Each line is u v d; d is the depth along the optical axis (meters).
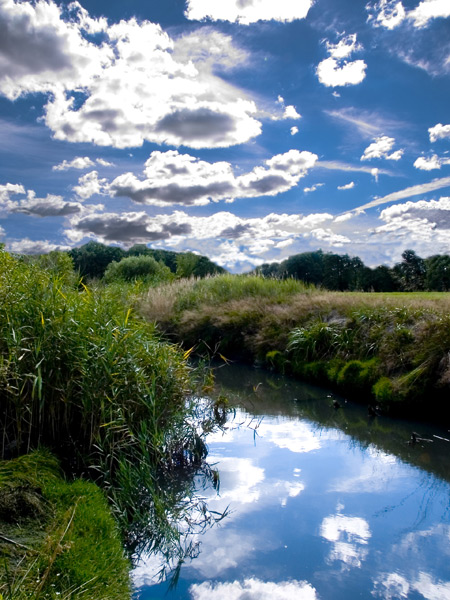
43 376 5.11
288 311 12.09
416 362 7.97
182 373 6.29
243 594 3.55
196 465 5.85
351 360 9.27
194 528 4.50
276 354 11.12
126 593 3.16
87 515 3.75
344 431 7.06
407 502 4.98
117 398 5.31
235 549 4.15
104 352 5.38
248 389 9.44
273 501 5.00
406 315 9.30
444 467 5.82
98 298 6.68
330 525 4.53
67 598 2.78
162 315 14.36
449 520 4.62
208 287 16.42
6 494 3.54
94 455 5.13
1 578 2.80
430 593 3.59
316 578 3.74
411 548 4.18
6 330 5.19
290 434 6.93
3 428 5.07
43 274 6.28
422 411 7.66
